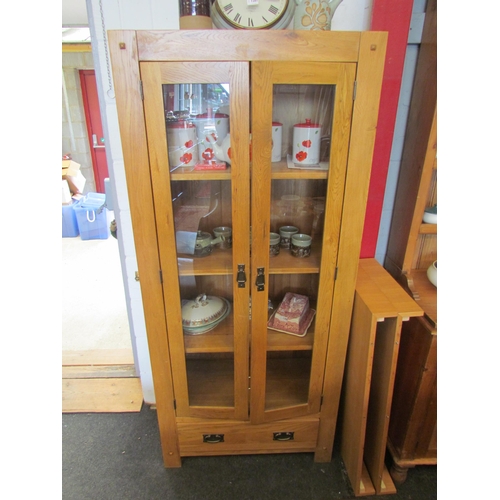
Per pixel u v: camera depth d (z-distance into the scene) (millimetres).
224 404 1378
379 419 1312
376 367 1316
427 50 1201
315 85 976
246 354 1279
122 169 1401
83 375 1976
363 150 1025
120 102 928
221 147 1033
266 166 1018
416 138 1276
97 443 1609
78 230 4078
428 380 1236
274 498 1377
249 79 933
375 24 1188
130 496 1389
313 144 1067
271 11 970
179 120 996
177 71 912
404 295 1231
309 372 1390
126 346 2217
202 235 1191
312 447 1490
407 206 1340
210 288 1340
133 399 1834
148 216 1059
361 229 1124
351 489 1405
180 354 1274
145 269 1130
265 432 1437
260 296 1187
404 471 1397
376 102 977
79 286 2959
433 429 1325
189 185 1102
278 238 1254
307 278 1351
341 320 1257
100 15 1209
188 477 1457
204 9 990
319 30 918
